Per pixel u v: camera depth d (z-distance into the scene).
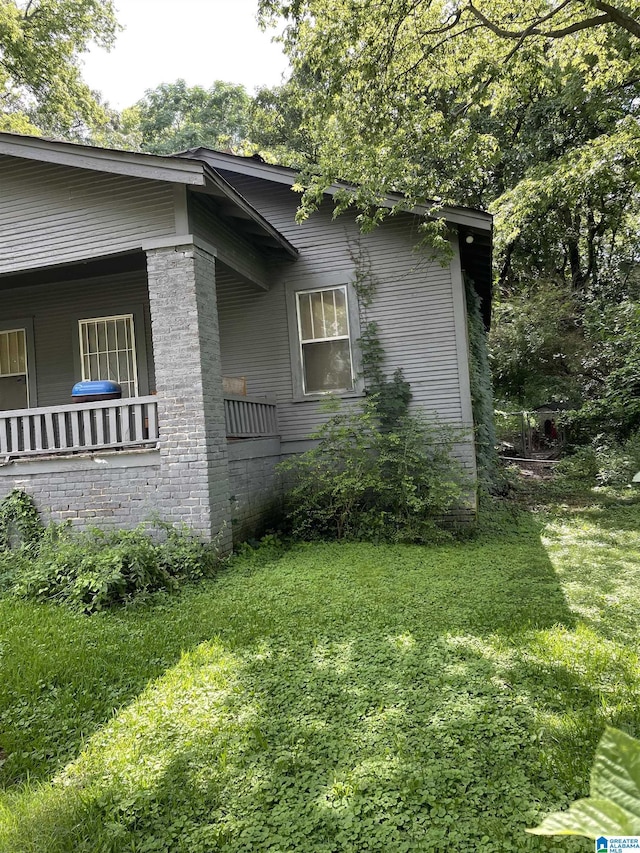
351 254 8.97
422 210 8.41
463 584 5.41
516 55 8.48
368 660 3.73
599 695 3.08
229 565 6.38
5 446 7.07
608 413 12.62
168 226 6.51
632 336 12.14
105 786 2.54
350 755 2.66
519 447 18.84
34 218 6.97
